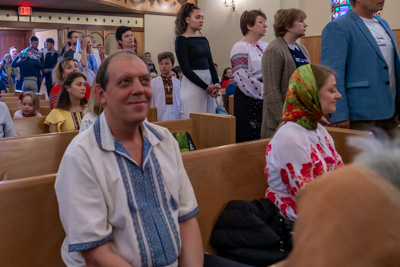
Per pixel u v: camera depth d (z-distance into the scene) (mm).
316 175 2160
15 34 16453
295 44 3342
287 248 2010
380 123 3279
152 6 13648
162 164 1717
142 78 1656
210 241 2139
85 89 3822
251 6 11750
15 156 2818
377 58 3096
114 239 1602
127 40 5324
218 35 12922
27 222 1782
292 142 2150
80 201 1527
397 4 9414
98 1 11883
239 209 2115
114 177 1586
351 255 412
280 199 2201
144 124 1754
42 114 5766
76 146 1583
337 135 2861
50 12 12789
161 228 1627
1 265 1728
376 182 438
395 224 406
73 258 1614
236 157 2557
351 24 3131
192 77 3887
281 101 3078
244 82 3623
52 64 11234
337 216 433
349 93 3162
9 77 12297
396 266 398
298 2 10273
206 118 3451
